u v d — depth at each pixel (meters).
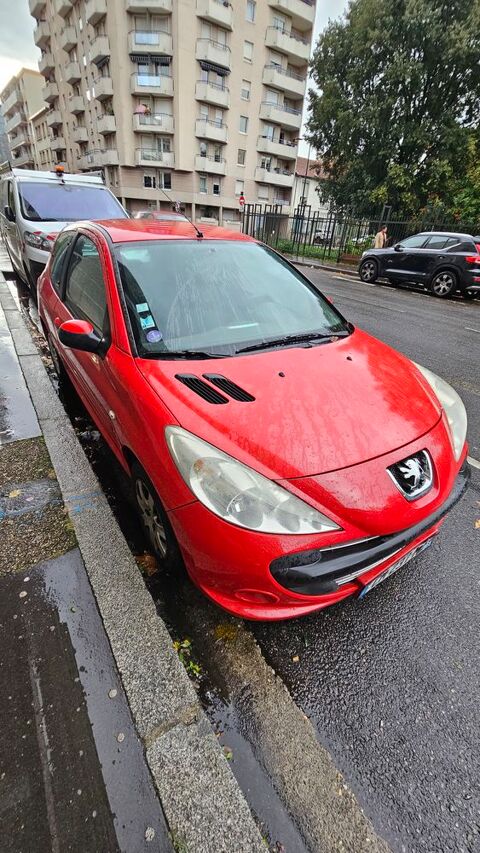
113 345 2.23
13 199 6.97
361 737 1.58
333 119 21.88
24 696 1.61
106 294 2.40
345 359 2.30
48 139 49.56
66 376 3.97
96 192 7.34
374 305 9.84
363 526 1.61
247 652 1.87
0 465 2.91
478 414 4.36
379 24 18.14
